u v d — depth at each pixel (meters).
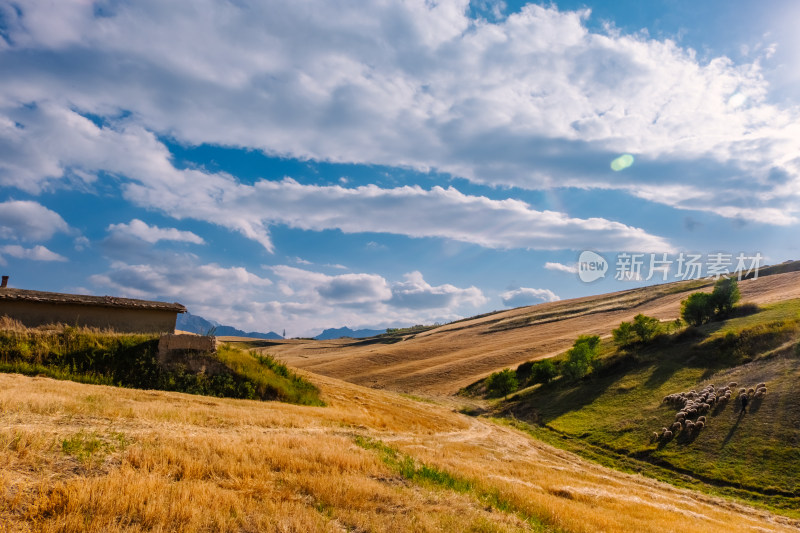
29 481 7.73
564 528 11.16
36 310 29.53
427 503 10.51
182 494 8.18
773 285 100.25
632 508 17.22
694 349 60.69
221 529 7.18
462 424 45.28
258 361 33.25
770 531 20.36
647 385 55.78
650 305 132.12
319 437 16.73
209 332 33.69
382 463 13.55
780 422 36.09
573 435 47.88
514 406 66.44
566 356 76.69
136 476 8.68
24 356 25.73
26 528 6.22
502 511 11.21
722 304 73.06
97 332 29.59
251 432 16.09
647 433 42.69
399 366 114.50
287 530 7.54
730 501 28.75
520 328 142.88
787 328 54.16
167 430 13.71
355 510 9.09
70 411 13.87
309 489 9.95
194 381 27.47
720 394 44.47
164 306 34.28
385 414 36.66
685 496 27.52
